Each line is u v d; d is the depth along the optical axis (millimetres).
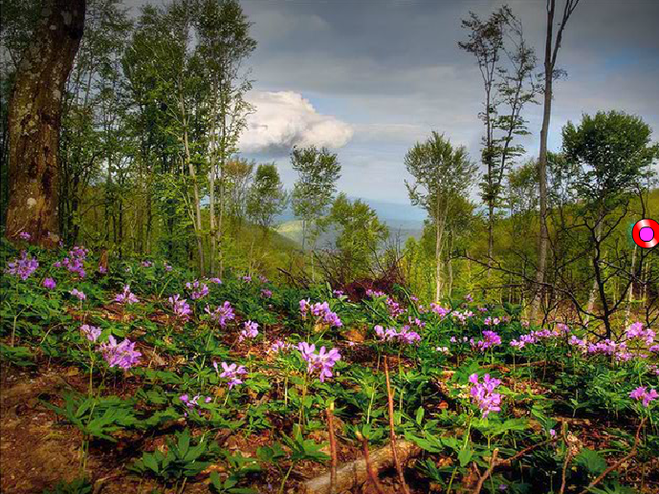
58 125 6316
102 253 5883
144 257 8570
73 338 3438
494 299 7688
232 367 3080
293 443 2467
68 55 6254
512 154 29984
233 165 31531
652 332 5363
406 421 3295
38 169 6070
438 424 3340
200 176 21141
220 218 23312
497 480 2658
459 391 3467
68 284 4746
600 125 25109
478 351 5203
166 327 4211
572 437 3365
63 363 3248
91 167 15383
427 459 2902
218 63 20734
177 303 4000
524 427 2900
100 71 16016
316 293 7098
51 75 6121
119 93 18328
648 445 3270
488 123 30625
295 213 36281
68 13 6145
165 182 19766
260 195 33438
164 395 2949
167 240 19859
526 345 5555
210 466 2471
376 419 3354
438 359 4789
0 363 2928
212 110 21812
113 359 2785
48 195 6195
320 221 35469
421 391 3814
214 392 3305
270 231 33156
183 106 20766
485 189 30438
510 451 2912
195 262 23219
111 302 4898
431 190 31875
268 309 6559
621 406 3826
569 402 4262
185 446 2301
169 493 2188
